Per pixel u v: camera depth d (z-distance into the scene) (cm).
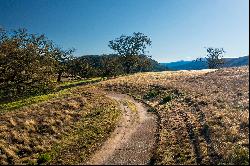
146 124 3588
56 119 4188
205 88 4981
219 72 6581
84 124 3812
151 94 5669
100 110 4519
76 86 8088
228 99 3803
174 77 7444
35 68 3969
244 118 2848
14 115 4581
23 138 3441
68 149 2906
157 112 4181
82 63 11544
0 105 5312
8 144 3328
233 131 2559
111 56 12381
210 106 3666
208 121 3005
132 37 12081
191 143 2623
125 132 3291
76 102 5378
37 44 4091
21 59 3859
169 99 4869
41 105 5256
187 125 3148
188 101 4369
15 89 3903
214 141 2489
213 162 2158
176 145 2644
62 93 6700
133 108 4666
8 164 2772
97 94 6344
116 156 2588
